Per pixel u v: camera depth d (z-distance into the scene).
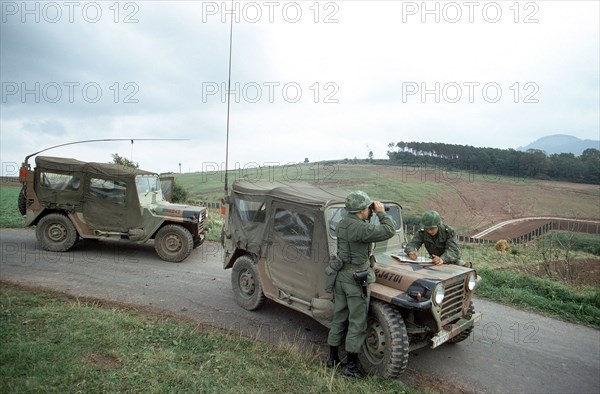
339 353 4.54
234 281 6.00
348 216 4.06
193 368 3.68
